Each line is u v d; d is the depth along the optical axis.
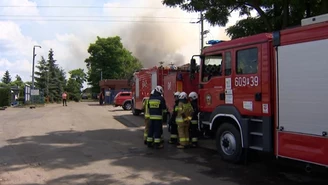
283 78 5.84
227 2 10.02
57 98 54.50
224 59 7.57
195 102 9.60
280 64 5.91
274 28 10.36
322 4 8.39
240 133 7.14
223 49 7.61
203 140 10.77
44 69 52.84
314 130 5.26
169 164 7.48
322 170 5.25
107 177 6.40
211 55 8.13
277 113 5.98
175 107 9.55
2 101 33.72
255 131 6.75
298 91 5.55
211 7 10.72
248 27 10.81
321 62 5.16
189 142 9.73
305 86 5.43
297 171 6.82
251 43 6.73
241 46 7.02
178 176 6.46
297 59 5.57
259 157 7.92
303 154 5.45
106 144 10.15
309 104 5.35
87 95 81.12
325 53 5.11
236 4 10.38
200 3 10.39
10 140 10.83
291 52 5.69
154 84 15.63
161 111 9.48
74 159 8.00
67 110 27.69
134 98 20.70
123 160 7.89
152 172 6.77
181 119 9.40
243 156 7.26
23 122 16.70
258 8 9.65
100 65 58.53
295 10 9.82
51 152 8.85
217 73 7.90
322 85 5.14
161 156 8.37
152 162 7.68
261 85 6.44
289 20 9.73
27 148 9.42
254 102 6.61
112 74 58.62
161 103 9.50
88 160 7.89
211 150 9.11
